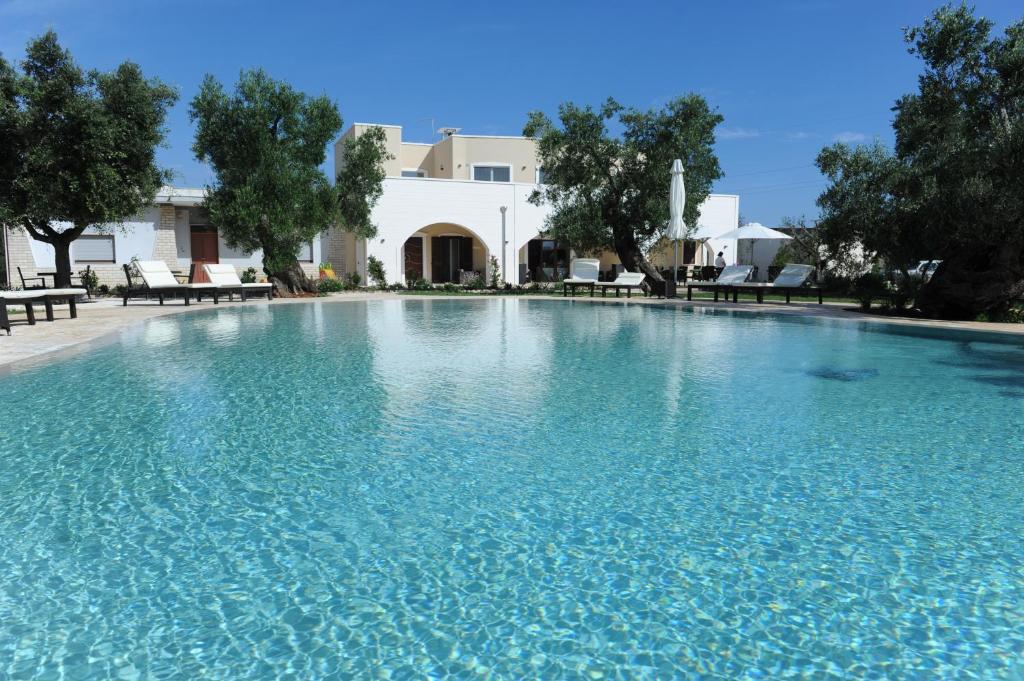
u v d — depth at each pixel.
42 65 15.32
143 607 2.38
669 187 20.00
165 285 15.97
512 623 2.29
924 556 2.77
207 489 3.56
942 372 7.04
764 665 2.06
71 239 17.23
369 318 13.51
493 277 28.14
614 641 2.19
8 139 14.90
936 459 4.06
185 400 5.68
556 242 32.41
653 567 2.69
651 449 4.28
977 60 11.45
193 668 2.04
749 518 3.18
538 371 7.13
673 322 12.57
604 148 20.22
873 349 8.80
